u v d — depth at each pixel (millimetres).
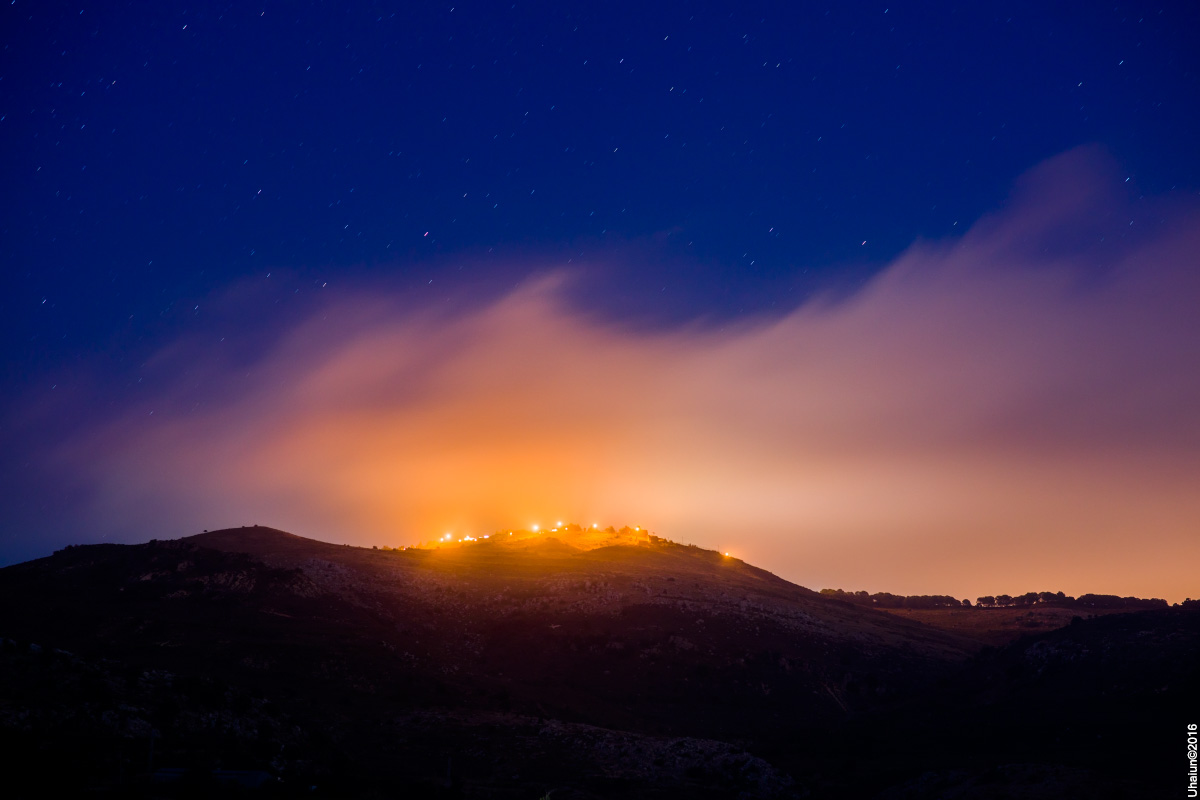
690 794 70688
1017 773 66125
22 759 47969
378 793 57531
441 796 60812
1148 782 62250
